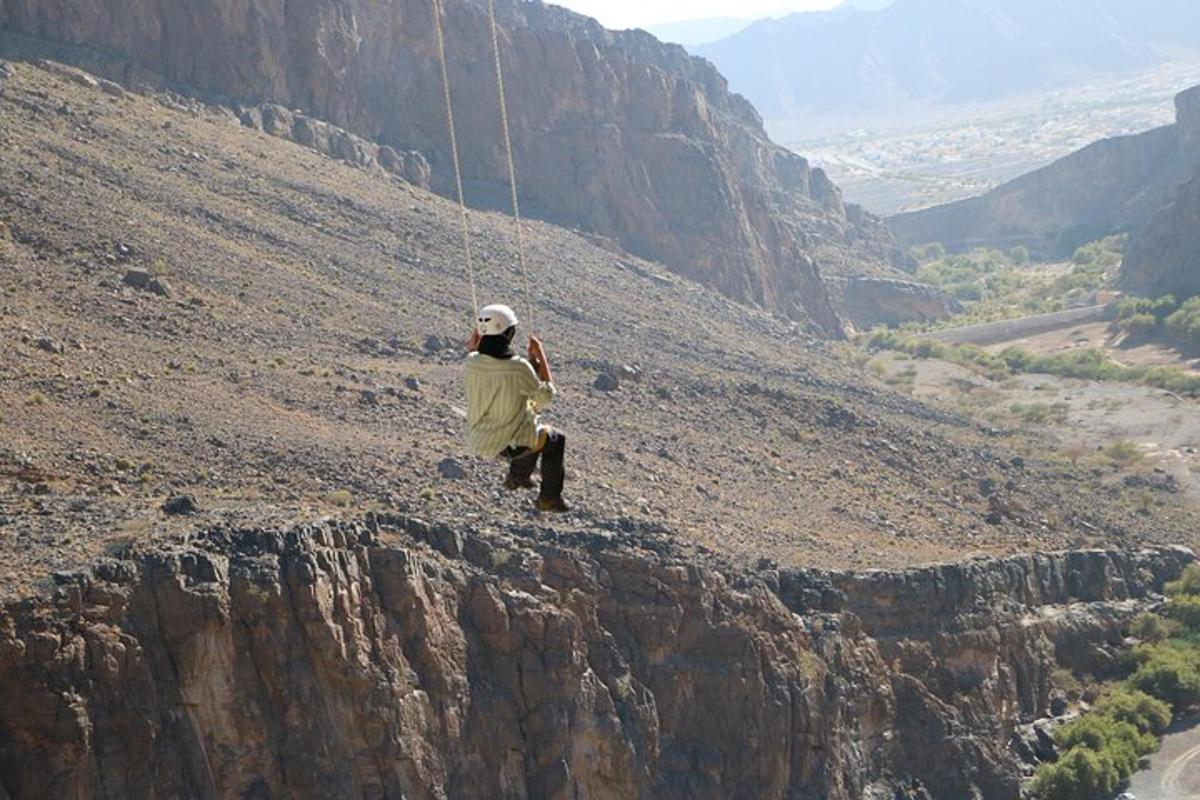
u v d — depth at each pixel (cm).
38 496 5741
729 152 18825
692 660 6606
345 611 5553
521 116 15825
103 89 11700
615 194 16175
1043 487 10981
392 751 5475
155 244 9494
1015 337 19012
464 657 5919
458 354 9931
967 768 7450
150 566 5275
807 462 10000
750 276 17088
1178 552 10056
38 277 8262
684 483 8594
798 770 6762
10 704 4831
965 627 7950
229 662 5288
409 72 15150
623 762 6156
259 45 13225
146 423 6719
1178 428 13612
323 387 8094
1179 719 8538
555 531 6588
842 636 7294
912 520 9400
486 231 13488
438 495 6781
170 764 5075
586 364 10506
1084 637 8819
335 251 11162
